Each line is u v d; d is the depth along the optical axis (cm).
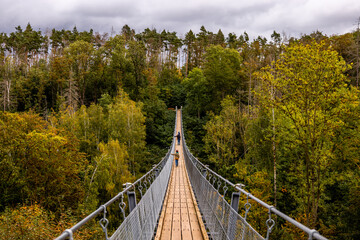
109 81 6206
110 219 2628
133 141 3947
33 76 6106
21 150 2027
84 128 3766
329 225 1805
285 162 2603
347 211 1727
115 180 3162
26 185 2006
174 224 745
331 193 2248
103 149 3241
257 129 2719
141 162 4000
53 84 5950
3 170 1944
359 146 1867
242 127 3519
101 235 1326
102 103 5059
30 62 8425
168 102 7256
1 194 1908
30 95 5784
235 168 3055
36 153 2055
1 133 2030
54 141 2111
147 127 5162
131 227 404
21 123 2294
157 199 806
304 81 1455
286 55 1546
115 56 6153
